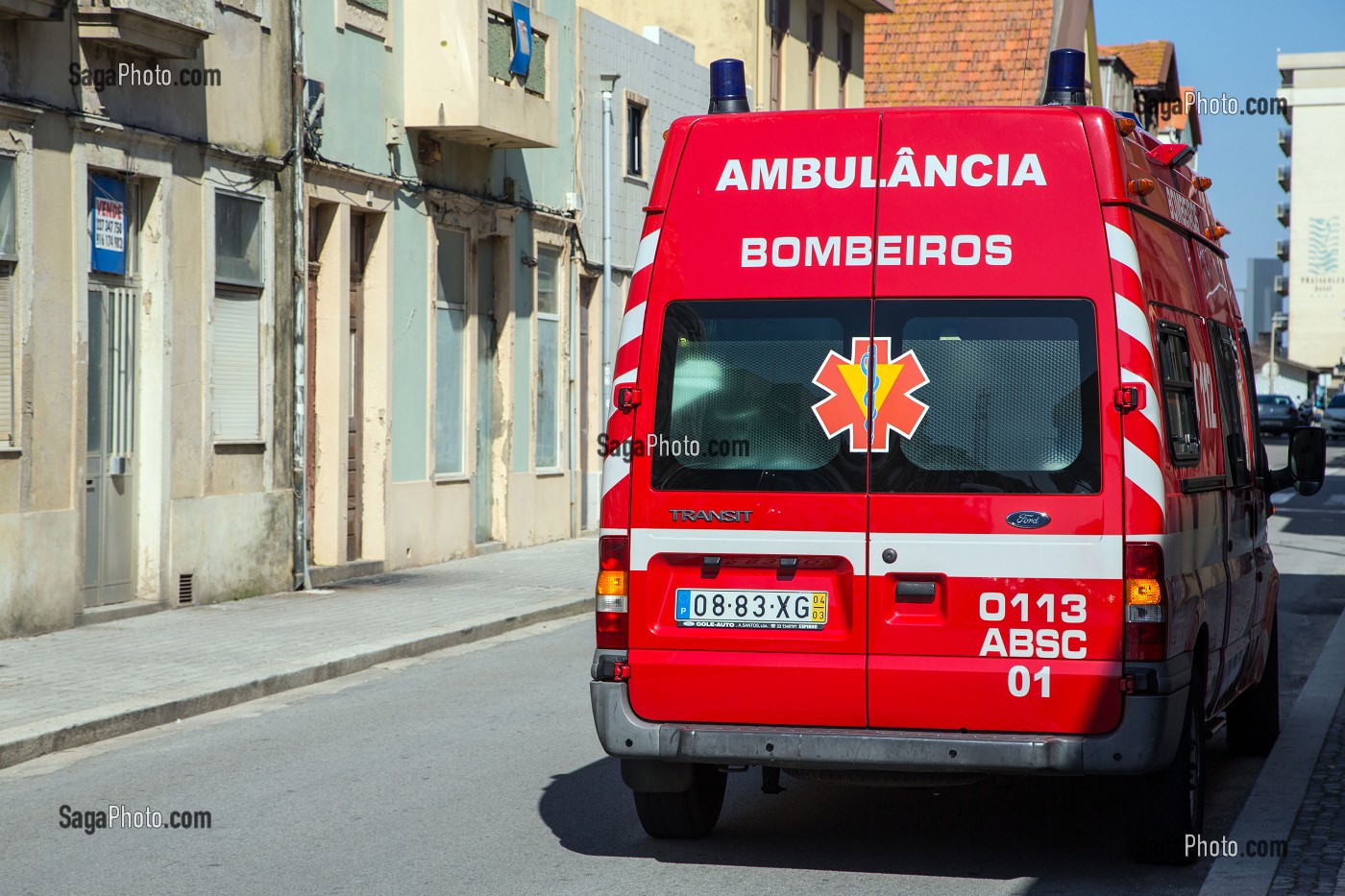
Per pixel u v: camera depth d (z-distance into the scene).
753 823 7.82
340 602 15.96
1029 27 40.06
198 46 14.85
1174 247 7.30
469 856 7.09
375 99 18.48
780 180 6.74
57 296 13.42
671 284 6.80
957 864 7.00
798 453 6.62
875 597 6.52
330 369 17.95
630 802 8.16
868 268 6.63
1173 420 6.77
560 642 14.32
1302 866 6.89
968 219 6.57
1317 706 11.13
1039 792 8.61
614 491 6.78
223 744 9.74
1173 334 6.96
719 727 6.64
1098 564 6.34
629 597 6.74
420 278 19.56
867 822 7.84
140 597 14.85
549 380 23.58
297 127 16.80
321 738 9.92
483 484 21.89
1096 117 6.52
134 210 14.69
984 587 6.42
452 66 18.98
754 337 6.70
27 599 13.17
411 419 19.48
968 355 6.52
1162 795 6.82
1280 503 33.16
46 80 13.27
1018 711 6.39
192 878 6.73
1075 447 6.41
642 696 6.71
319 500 17.98
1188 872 6.89
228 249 15.95
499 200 21.53
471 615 15.12
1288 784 8.62
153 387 14.82
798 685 6.56
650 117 26.75
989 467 6.46
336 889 6.54
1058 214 6.51
